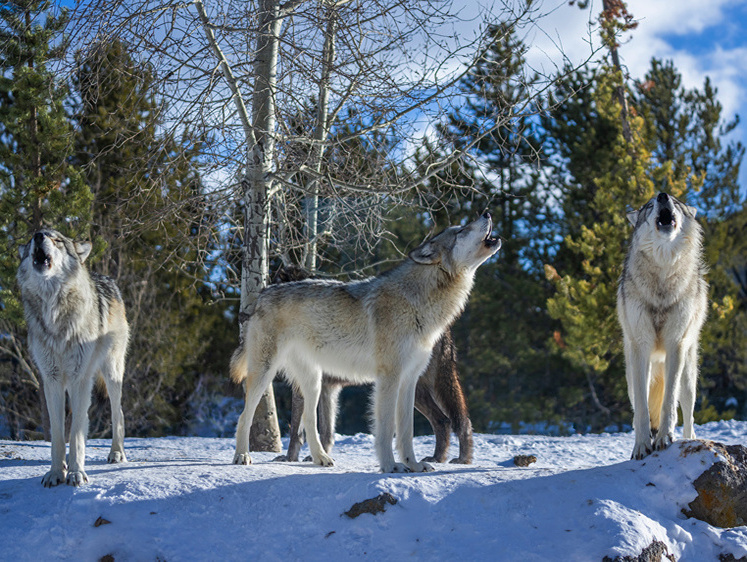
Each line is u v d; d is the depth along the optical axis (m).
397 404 5.94
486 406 20.59
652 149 18.83
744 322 20.31
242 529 4.82
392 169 9.86
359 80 8.62
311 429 6.43
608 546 4.29
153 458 7.44
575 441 11.21
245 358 6.71
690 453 4.97
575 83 19.50
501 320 21.64
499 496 4.82
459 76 8.66
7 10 9.21
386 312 5.81
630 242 5.70
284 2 9.33
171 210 9.48
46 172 14.25
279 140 8.87
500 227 21.75
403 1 8.30
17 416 20.09
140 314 20.08
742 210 21.16
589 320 17.09
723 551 4.58
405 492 4.86
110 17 8.01
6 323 18.36
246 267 9.12
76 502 4.98
